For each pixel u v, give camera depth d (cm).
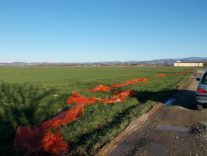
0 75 6425
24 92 2586
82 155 846
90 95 2380
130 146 980
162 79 4475
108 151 917
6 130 1111
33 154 884
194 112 1622
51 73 7662
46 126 1121
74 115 1323
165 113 1580
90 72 8319
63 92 2592
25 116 1398
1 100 1970
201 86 1642
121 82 4062
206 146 991
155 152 925
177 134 1141
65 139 1013
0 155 866
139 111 1509
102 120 1317
